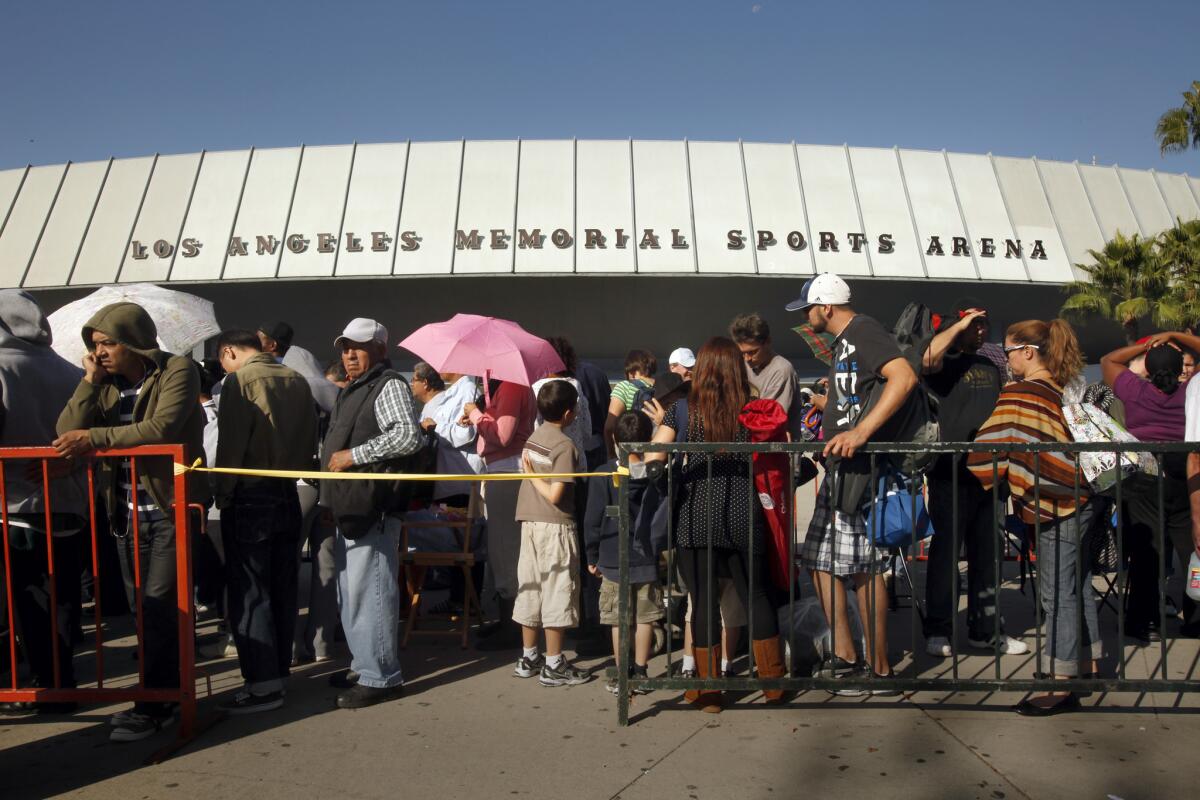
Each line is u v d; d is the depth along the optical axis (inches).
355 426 178.9
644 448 159.5
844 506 169.5
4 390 173.8
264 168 1440.7
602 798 131.6
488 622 245.1
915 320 185.9
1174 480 213.3
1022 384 177.2
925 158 1482.5
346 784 137.4
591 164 1432.1
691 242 1393.9
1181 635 225.3
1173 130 1128.8
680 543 170.2
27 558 174.1
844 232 1414.9
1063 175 1513.3
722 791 133.6
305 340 1507.1
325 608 212.7
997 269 1430.9
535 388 235.9
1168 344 228.1
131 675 200.7
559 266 1381.6
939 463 209.0
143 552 170.9
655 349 1530.5
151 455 161.9
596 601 221.3
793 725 159.8
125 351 166.2
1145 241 1277.1
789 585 166.1
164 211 1424.7
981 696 173.2
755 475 167.6
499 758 146.9
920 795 131.4
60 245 1418.6
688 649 183.9
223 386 176.1
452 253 1386.6
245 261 1391.5
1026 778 136.6
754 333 242.8
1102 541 218.8
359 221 1401.3
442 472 247.1
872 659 166.7
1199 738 151.6
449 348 237.1
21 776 142.0
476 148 1441.9
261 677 171.3
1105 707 167.0
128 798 133.4
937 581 207.9
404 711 171.6
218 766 145.2
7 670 203.0
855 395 172.7
